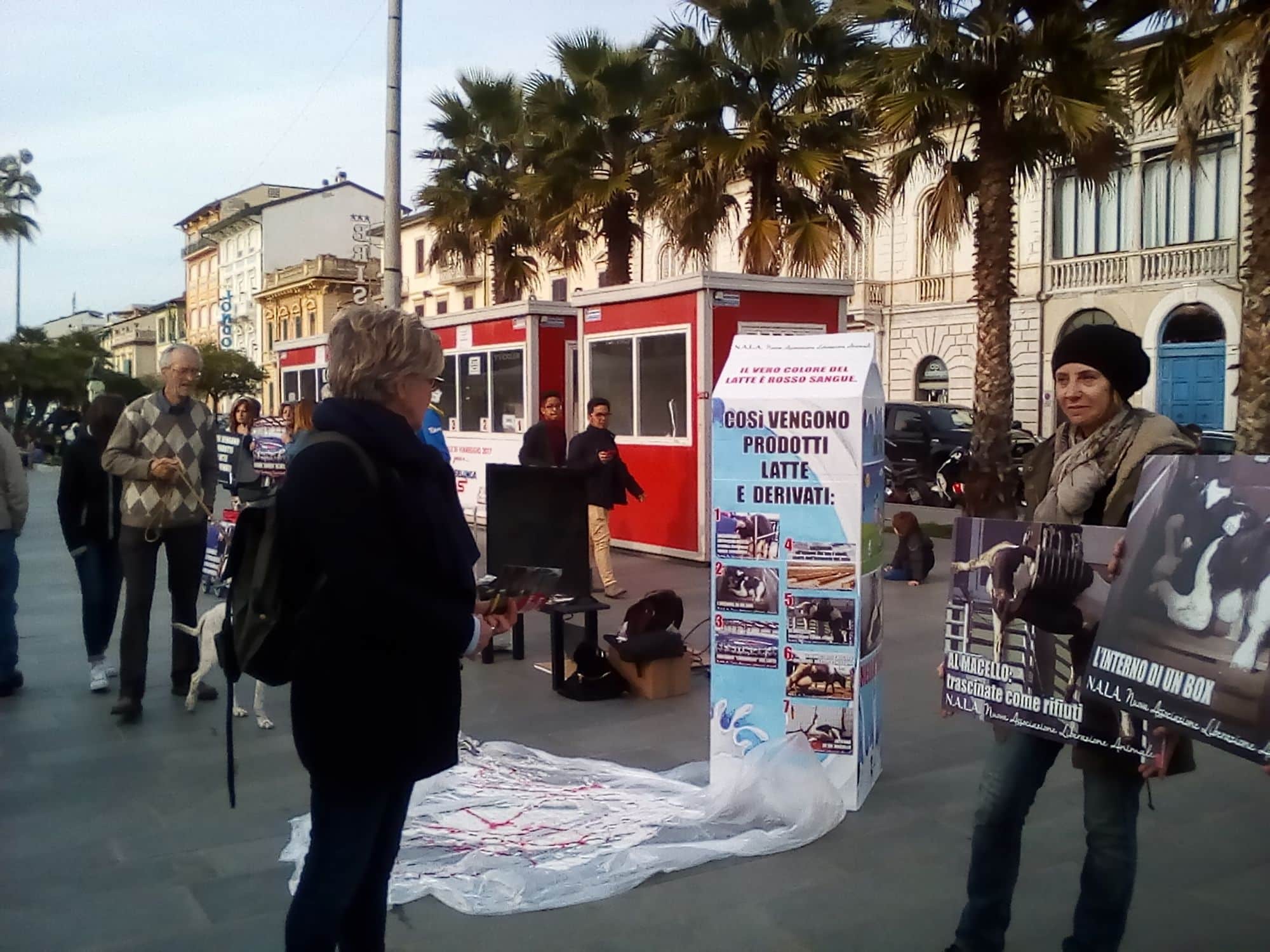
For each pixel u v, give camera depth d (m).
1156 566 2.53
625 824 4.27
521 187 17.83
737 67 14.83
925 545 9.92
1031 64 11.59
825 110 14.70
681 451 11.07
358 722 2.43
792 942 3.37
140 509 5.82
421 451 2.53
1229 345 23.03
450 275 46.22
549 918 3.55
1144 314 24.44
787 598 4.44
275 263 63.91
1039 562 2.84
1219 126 10.18
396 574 2.42
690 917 3.54
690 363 10.80
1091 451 2.83
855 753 4.39
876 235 29.22
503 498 6.57
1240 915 3.52
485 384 14.49
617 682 6.29
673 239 15.91
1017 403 26.84
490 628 2.83
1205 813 4.39
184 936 3.44
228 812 4.52
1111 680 2.58
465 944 3.38
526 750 5.23
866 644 4.46
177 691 6.38
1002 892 3.05
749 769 4.32
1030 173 12.95
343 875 2.46
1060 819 4.35
